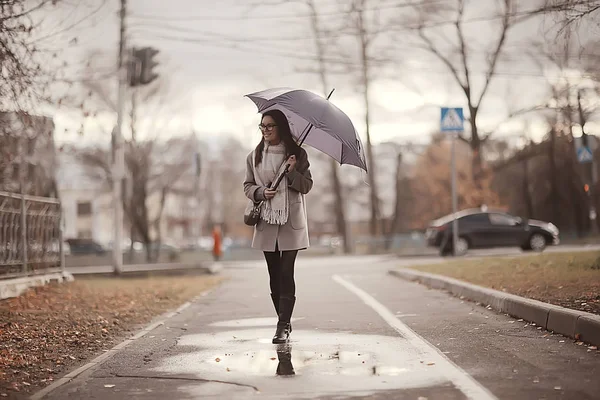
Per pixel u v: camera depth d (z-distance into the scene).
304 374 8.42
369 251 53.50
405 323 12.30
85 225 109.75
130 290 20.53
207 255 51.88
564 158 58.88
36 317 13.86
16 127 17.11
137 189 53.31
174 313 15.30
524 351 9.44
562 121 48.50
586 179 53.59
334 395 7.39
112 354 10.25
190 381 8.32
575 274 16.16
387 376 8.20
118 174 31.11
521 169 68.81
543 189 68.69
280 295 10.73
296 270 29.56
